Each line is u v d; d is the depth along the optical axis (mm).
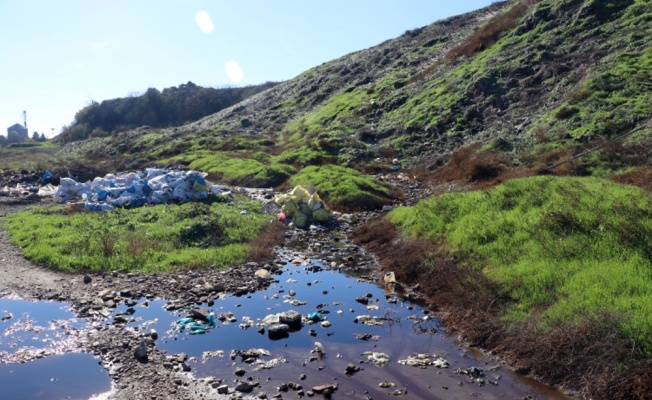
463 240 13812
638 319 8297
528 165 23656
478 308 10781
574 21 35875
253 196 26969
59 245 16000
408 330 10492
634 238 10922
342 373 8617
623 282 9609
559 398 7875
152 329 10328
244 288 12805
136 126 87562
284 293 12727
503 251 12680
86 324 10547
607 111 24578
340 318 11078
